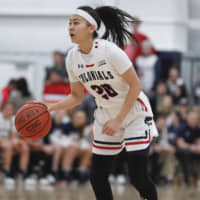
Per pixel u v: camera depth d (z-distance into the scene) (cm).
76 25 716
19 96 1666
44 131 753
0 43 2284
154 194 735
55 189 1427
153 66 1859
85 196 1268
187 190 1537
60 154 1630
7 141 1590
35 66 2047
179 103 1797
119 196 1287
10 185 1492
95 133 773
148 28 2297
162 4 2289
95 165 770
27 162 1600
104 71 721
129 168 743
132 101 715
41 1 2292
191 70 2012
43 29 2281
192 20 2406
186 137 1728
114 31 796
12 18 2288
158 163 1703
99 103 765
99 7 790
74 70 753
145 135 745
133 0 2288
